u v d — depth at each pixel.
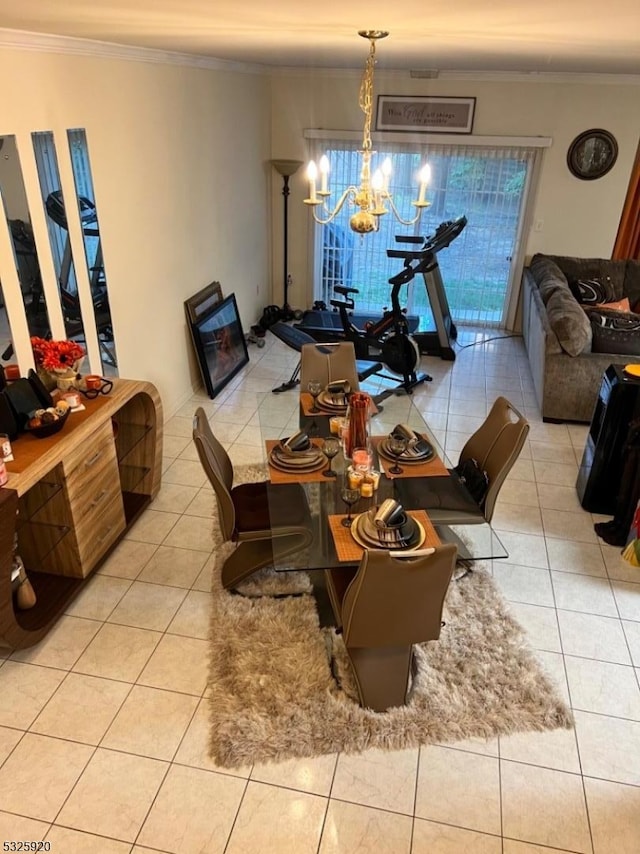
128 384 3.29
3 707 2.43
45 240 3.08
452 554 2.03
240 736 2.31
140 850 1.98
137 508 3.53
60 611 2.78
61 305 3.27
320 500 2.64
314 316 6.80
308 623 2.81
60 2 1.62
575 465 4.20
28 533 2.84
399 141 6.16
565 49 2.89
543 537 3.47
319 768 2.24
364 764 2.25
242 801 2.13
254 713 2.39
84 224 3.38
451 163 6.19
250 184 5.95
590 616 2.94
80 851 1.98
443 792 2.17
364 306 7.01
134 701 2.47
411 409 3.59
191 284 4.86
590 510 3.69
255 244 6.31
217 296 5.31
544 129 5.90
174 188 4.39
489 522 2.77
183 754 2.27
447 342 5.90
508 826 2.08
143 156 3.92
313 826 2.06
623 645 2.79
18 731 2.34
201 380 5.23
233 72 5.20
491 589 3.05
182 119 4.38
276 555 2.34
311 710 2.41
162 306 4.41
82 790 2.15
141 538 3.39
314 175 3.13
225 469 3.01
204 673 2.60
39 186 3.00
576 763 2.28
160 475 3.70
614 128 5.80
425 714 2.41
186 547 3.32
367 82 2.90
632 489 3.35
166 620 2.86
